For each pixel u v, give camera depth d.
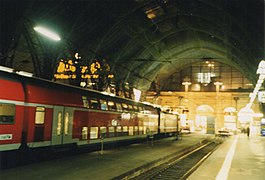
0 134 12.79
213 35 37.84
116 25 33.38
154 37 40.41
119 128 24.83
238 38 31.23
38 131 15.15
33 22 23.06
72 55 30.73
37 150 15.46
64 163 14.95
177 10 33.44
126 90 45.91
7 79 13.48
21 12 22.33
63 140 17.03
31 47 25.75
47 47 27.00
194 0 29.44
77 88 19.42
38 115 15.19
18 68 27.00
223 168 15.59
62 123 17.02
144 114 31.77
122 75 42.88
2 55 22.69
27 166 13.88
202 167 15.94
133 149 23.28
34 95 14.97
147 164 15.64
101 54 36.16
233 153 23.64
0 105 12.89
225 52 45.66
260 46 26.33
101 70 36.72
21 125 13.89
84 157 17.55
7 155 14.13
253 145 32.78
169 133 46.56
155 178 13.60
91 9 28.73
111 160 16.48
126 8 30.95
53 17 25.83
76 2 26.34
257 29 24.52
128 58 42.06
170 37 43.59
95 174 12.24
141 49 42.38
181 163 18.83
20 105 13.88
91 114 20.20
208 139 44.28
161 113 38.94
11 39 22.86
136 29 36.28
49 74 27.38
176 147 26.91
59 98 16.88
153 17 34.69
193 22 36.22
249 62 37.00
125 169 13.63
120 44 37.84
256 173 14.14
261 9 22.11
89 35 31.72
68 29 27.98
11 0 21.33
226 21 29.30
